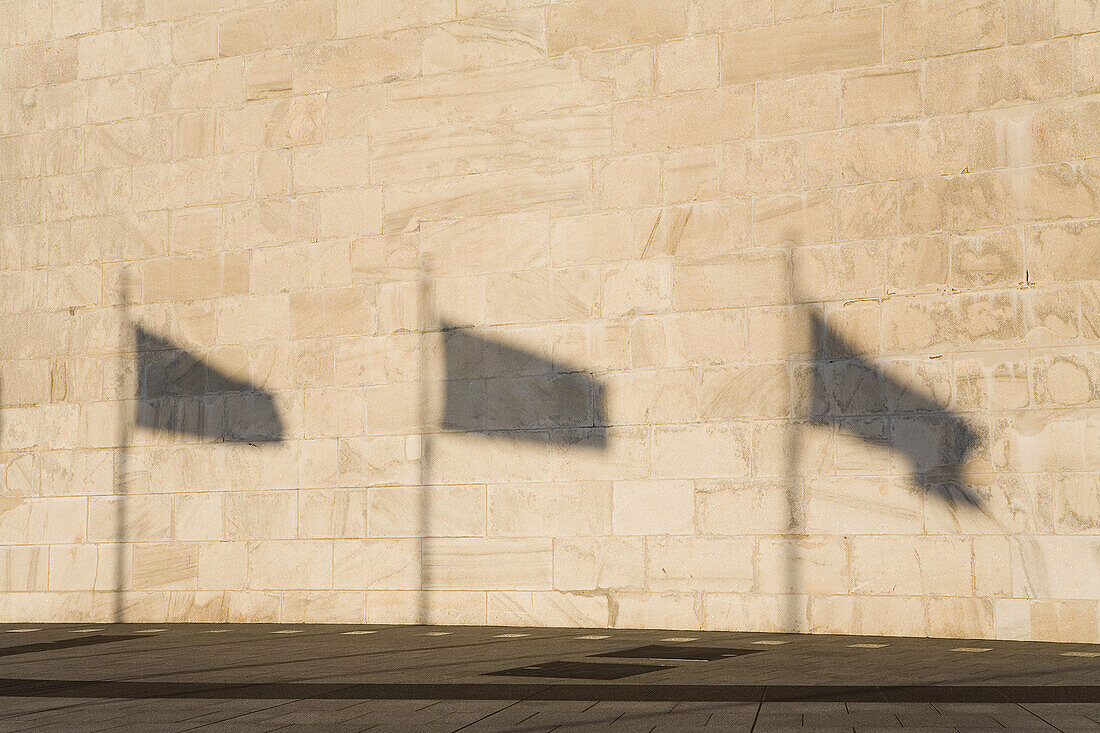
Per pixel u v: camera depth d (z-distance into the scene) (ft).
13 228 56.44
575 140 47.62
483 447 47.88
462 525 47.91
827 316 43.65
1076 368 40.47
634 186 46.62
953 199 42.42
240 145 52.90
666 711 24.59
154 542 52.60
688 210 45.80
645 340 45.96
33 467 54.95
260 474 51.16
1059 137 41.29
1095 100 40.96
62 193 55.77
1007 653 36.11
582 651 37.06
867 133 43.65
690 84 46.16
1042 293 41.09
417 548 48.47
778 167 44.73
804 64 44.65
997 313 41.55
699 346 45.19
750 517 43.96
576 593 46.03
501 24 49.14
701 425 44.91
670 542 44.93
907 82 43.29
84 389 54.49
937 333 42.22
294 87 52.24
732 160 45.34
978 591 40.96
